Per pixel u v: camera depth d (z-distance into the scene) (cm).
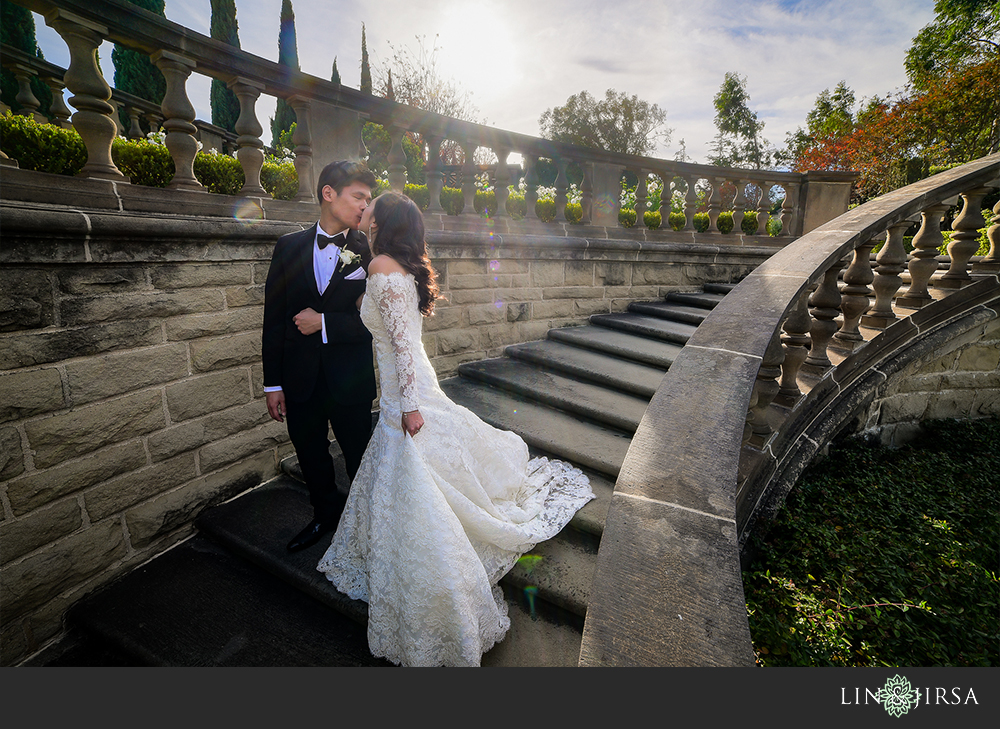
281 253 235
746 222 692
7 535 210
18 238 201
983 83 1695
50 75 514
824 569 294
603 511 267
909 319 407
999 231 429
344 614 233
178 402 278
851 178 657
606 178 570
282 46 1596
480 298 461
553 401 380
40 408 217
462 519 202
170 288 267
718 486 153
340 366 239
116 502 253
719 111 3212
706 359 212
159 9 1027
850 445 446
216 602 243
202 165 297
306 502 314
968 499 371
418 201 452
